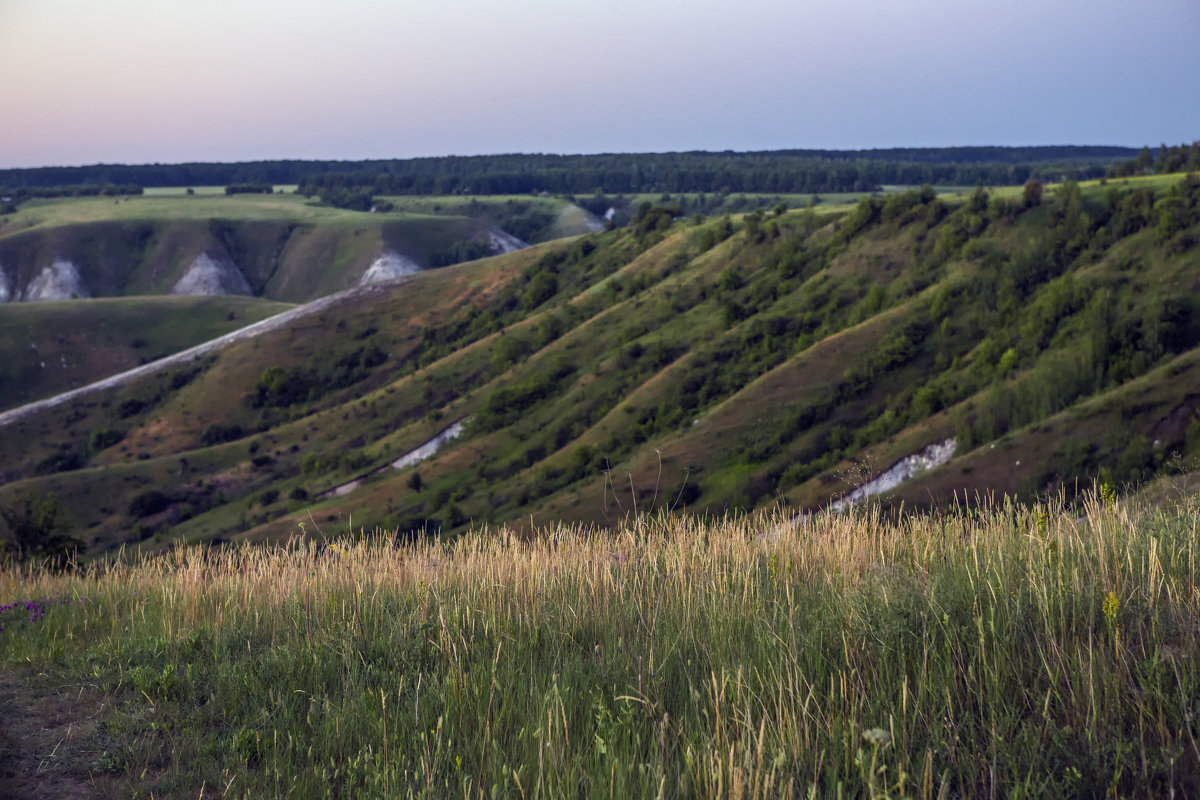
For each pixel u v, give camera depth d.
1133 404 43.09
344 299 120.38
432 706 3.57
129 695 4.21
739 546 5.52
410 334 111.94
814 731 2.99
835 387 58.66
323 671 4.23
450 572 5.73
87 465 93.06
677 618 4.22
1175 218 60.06
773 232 89.88
